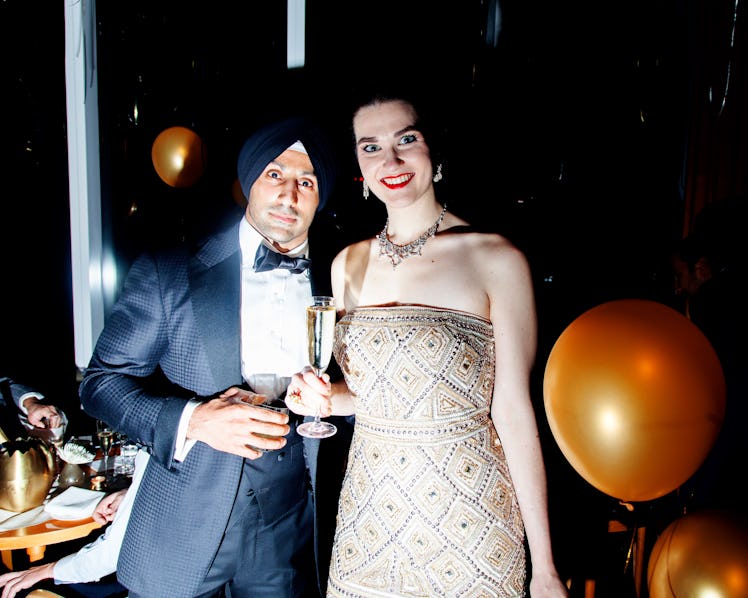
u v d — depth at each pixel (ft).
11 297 10.12
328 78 9.50
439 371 4.61
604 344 4.56
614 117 9.93
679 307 8.98
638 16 9.64
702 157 9.36
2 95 9.63
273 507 5.57
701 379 4.40
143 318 5.18
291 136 5.45
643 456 4.46
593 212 10.17
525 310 4.72
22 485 6.45
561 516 8.05
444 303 4.81
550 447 9.23
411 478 4.66
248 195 5.68
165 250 5.43
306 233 6.14
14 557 8.48
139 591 5.25
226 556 5.47
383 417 4.80
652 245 9.93
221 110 9.98
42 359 10.42
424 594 4.66
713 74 9.15
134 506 5.45
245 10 9.68
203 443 5.21
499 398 4.79
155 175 10.30
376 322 4.81
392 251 5.20
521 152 9.90
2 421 7.84
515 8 9.53
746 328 5.96
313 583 6.13
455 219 5.27
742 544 4.81
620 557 7.68
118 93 10.11
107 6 9.79
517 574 4.75
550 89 9.75
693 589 4.86
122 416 4.94
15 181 9.96
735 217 6.47
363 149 5.09
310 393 4.78
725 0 8.96
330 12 9.44
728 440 6.00
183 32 9.80
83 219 10.31
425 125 4.96
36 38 9.77
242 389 5.30
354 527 4.95
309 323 4.71
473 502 4.58
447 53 9.45
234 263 5.54
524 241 10.18
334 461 6.29
